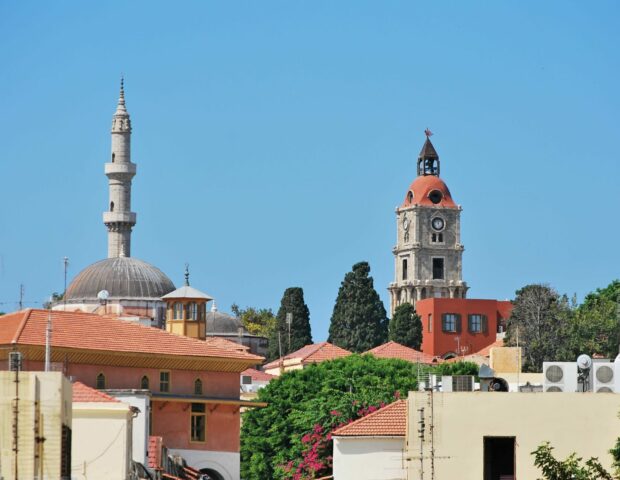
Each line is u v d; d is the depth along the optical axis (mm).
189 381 156625
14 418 72125
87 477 96000
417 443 93500
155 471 119938
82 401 99750
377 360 195875
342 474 105875
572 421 92750
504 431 93000
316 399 166000
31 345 140875
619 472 86750
